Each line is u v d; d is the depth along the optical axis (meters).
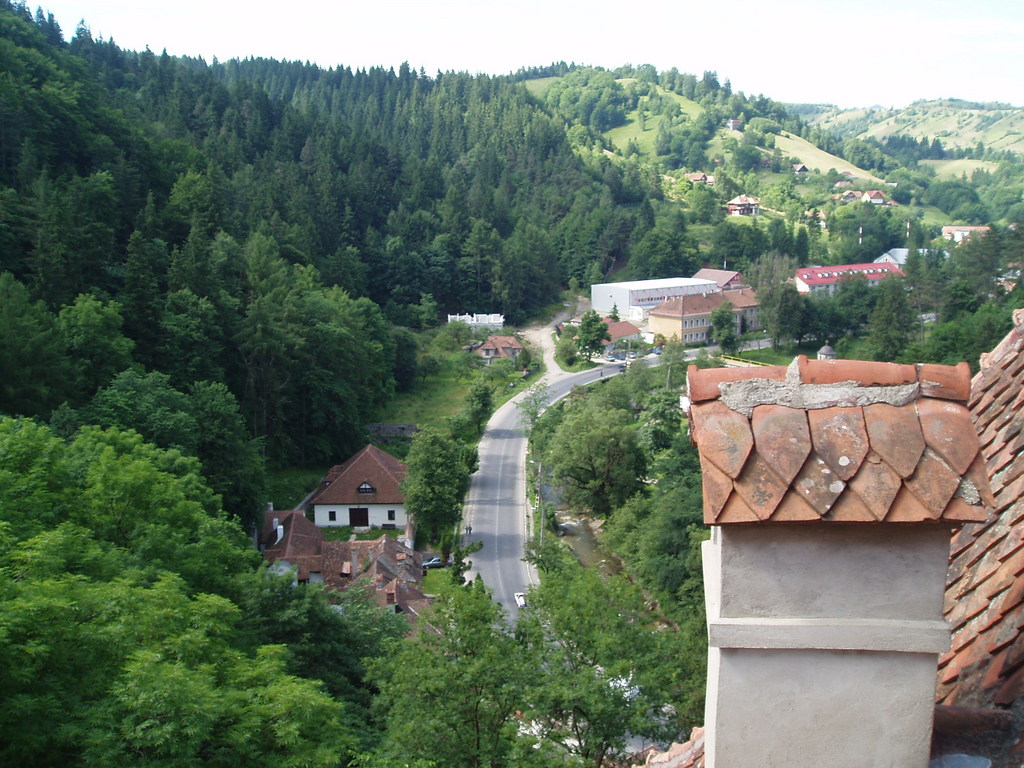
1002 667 6.10
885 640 5.49
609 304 160.75
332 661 33.06
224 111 173.12
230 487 58.56
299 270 106.88
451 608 22.25
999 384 8.96
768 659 5.68
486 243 154.62
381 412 103.25
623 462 68.69
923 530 5.46
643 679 21.36
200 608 24.77
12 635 19.70
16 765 18.80
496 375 117.94
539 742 18.16
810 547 5.56
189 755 19.47
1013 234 127.81
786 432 5.61
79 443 39.34
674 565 47.44
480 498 75.44
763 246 195.25
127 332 68.44
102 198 87.62
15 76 99.94
